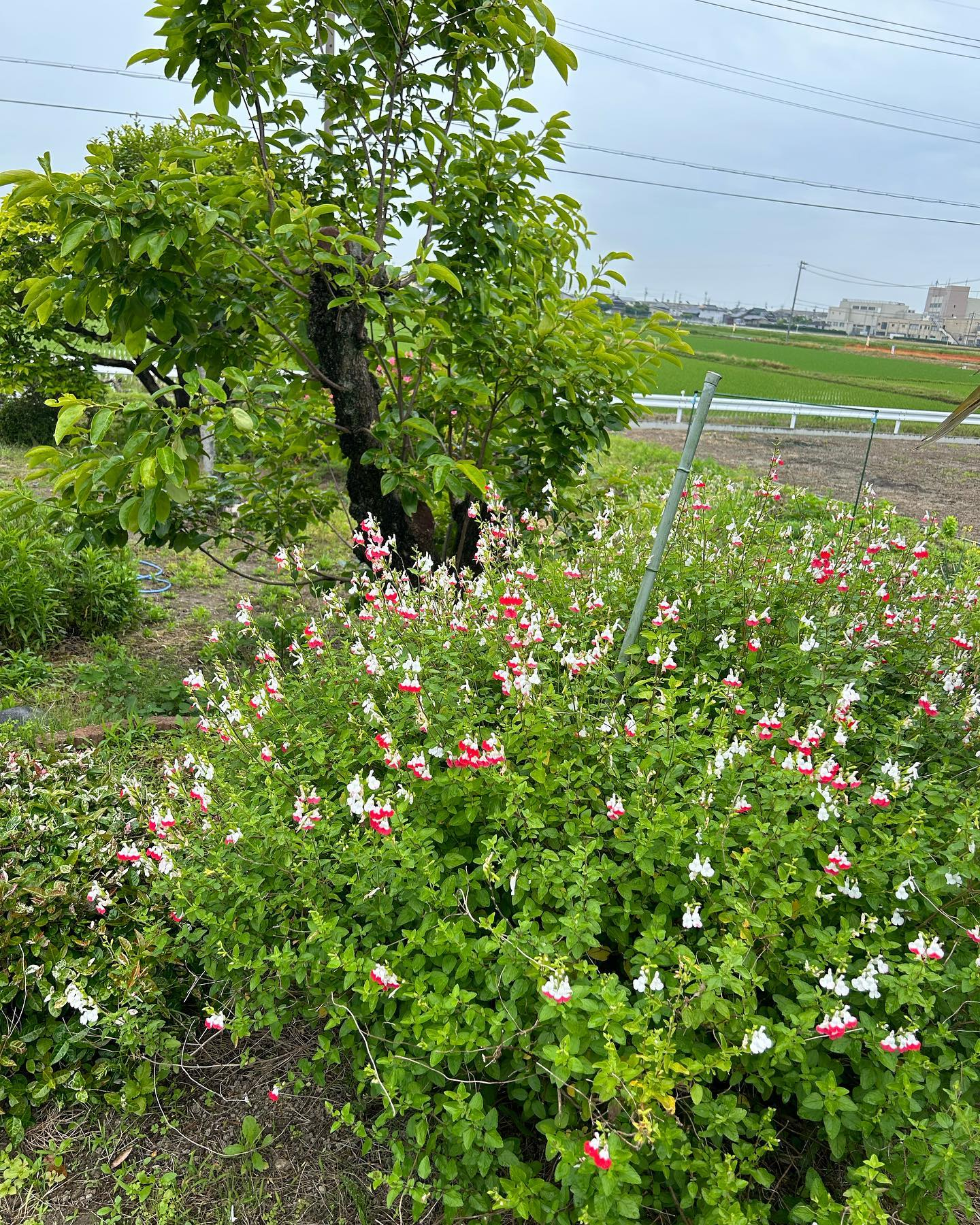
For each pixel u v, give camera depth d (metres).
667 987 1.98
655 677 2.88
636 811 2.22
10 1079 2.50
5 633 5.98
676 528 4.11
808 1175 1.78
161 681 5.27
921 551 4.13
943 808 2.45
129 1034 2.44
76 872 2.83
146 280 3.80
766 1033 1.94
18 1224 2.17
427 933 2.14
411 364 5.03
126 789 3.08
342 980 2.20
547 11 3.79
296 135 4.38
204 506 5.05
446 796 2.33
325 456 6.14
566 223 4.96
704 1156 1.79
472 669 3.00
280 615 5.57
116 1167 2.31
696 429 2.85
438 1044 1.85
